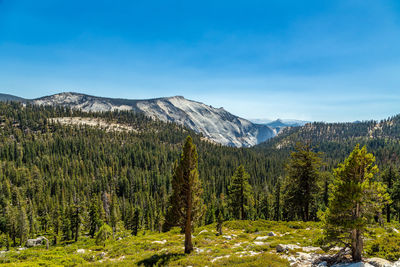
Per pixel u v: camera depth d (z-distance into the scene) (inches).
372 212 474.3
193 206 776.9
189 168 776.3
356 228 457.4
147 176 5733.3
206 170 6186.0
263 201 2603.3
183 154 779.4
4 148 6343.5
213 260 626.2
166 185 5398.6
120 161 6742.1
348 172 500.7
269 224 1246.9
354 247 475.8
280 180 2048.5
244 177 1636.3
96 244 1206.9
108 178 5570.9
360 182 493.0
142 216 3211.1
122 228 3011.8
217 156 7696.9
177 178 772.0
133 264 653.3
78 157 6643.7
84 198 4325.8
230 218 2630.4
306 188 1195.3
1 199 3683.6
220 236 1037.2
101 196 4832.7
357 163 490.0
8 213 2598.4
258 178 5851.4
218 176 5698.8
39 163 5871.1
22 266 649.0
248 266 506.9
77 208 2512.3
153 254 763.4
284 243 732.0
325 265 479.2
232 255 647.1
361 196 456.4
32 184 4712.1
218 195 4933.6
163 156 7209.6
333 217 497.4
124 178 5359.3
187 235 772.0
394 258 459.8
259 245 736.3
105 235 1283.2
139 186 5270.7
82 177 5575.8
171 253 748.6
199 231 1289.4
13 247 2432.3
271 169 6717.5
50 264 696.4
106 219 3043.8
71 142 7391.7
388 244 524.1
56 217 2812.5
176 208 769.6
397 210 1729.8
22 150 6565.0
